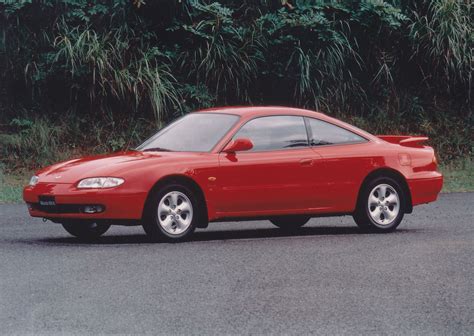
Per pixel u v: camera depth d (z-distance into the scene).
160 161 11.80
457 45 24.86
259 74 24.06
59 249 11.25
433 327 7.05
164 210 11.79
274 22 23.91
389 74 24.88
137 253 10.87
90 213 11.50
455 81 25.70
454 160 23.97
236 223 14.75
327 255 10.73
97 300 8.05
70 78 22.61
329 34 23.78
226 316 7.43
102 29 23.00
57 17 23.00
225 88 23.59
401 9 25.78
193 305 7.86
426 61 25.70
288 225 13.81
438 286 8.74
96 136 22.39
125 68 22.61
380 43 25.52
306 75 23.58
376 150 13.12
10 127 22.50
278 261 10.26
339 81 24.36
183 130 12.81
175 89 23.19
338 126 13.05
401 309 7.70
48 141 22.02
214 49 23.20
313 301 8.04
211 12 23.09
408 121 25.02
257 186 12.24
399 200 13.20
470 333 6.86
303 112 12.91
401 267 9.85
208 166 11.98
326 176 12.70
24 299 8.10
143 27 23.03
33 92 23.00
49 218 11.80
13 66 23.00
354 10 24.83
